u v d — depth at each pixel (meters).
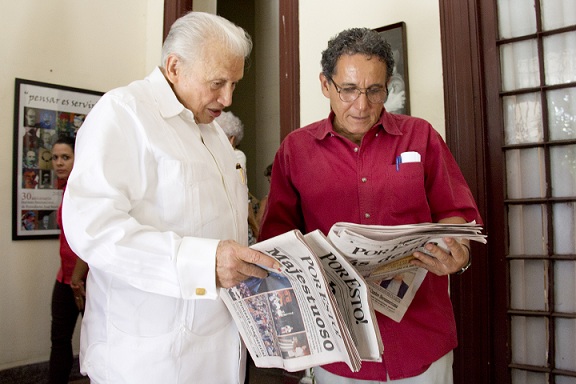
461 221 1.13
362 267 0.93
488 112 1.83
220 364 1.05
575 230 1.69
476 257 1.80
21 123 2.82
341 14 2.21
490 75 1.83
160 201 0.98
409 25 2.00
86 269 2.20
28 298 2.82
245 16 4.33
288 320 0.96
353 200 1.19
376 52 1.12
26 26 2.88
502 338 1.77
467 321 1.80
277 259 0.85
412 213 1.17
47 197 2.91
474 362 1.78
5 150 2.77
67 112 3.03
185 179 0.99
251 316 1.01
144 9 3.50
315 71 2.29
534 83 1.78
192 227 0.99
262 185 4.19
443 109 1.90
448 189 1.18
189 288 0.86
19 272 2.79
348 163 1.21
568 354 1.69
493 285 1.80
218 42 1.00
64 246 2.35
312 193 1.23
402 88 1.98
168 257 0.86
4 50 2.78
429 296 1.16
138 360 0.95
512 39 1.81
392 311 1.08
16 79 2.80
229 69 1.01
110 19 3.29
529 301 1.76
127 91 0.99
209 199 1.03
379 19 2.09
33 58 2.90
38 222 2.87
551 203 1.74
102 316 0.99
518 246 1.79
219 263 0.85
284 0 2.40
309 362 0.96
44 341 2.87
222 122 2.34
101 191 0.88
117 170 0.91
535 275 1.76
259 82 4.23
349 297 0.91
